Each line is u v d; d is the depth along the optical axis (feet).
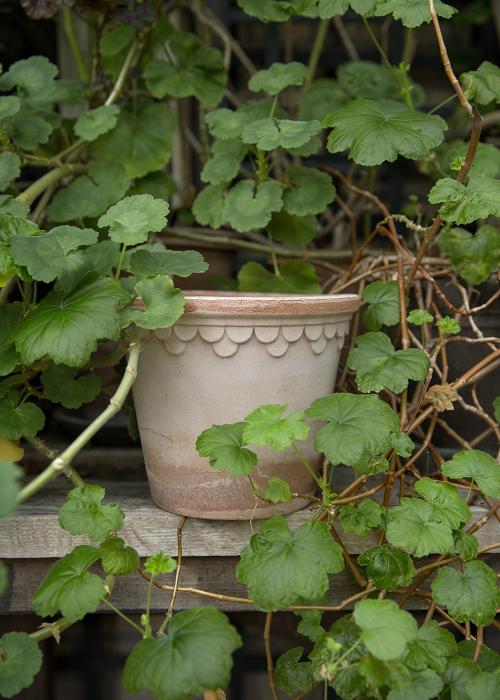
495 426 4.12
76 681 5.02
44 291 4.78
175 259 3.82
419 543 3.53
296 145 4.09
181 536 3.90
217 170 4.42
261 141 4.15
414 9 3.87
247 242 4.75
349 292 4.57
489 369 4.14
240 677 4.91
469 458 3.75
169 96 4.90
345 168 5.61
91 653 5.02
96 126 4.41
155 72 4.64
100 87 4.67
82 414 4.46
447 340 4.17
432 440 4.37
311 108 4.91
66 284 3.65
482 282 4.27
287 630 4.96
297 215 4.37
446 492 3.66
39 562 3.97
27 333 3.58
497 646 5.21
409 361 3.84
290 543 3.53
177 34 4.69
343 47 5.96
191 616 3.47
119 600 3.98
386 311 4.13
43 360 3.92
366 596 3.92
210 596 3.77
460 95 3.76
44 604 3.52
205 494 3.84
